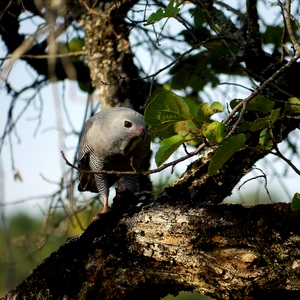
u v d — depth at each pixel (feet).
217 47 38.22
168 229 24.99
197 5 33.24
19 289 27.91
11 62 22.85
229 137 22.89
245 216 24.39
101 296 26.48
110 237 26.40
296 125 30.91
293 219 23.99
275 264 23.54
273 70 32.14
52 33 25.38
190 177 30.14
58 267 27.30
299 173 23.30
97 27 38.09
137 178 35.88
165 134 36.96
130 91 37.76
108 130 34.06
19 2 36.94
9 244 21.50
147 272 25.63
